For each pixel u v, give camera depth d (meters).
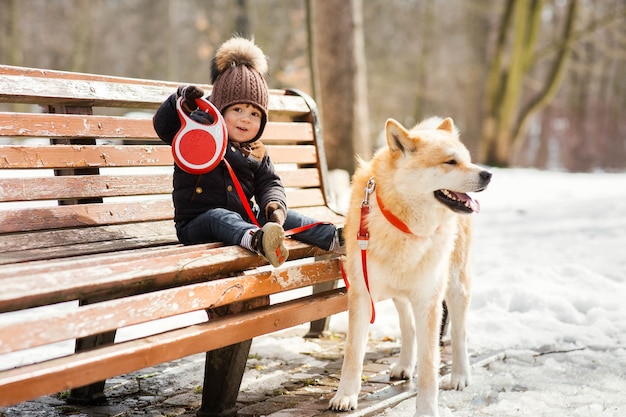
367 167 3.52
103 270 2.33
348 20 11.64
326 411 3.02
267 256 2.87
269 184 3.59
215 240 3.18
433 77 35.09
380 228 3.14
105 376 2.20
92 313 2.22
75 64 25.31
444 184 3.06
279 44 28.73
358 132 11.84
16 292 2.04
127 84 3.64
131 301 2.34
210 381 2.86
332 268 3.44
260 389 3.39
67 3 30.30
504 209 11.48
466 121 35.84
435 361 3.11
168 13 31.88
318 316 3.30
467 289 3.65
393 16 33.25
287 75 26.20
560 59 24.75
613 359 3.94
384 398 3.24
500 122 24.66
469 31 33.06
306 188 4.68
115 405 3.14
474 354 4.05
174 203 3.38
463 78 34.72
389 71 32.38
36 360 3.64
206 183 3.33
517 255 7.16
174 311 2.49
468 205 3.11
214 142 3.16
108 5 32.69
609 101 40.47
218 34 29.91
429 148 3.13
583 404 3.19
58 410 3.05
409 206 3.11
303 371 3.72
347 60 11.67
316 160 4.70
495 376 3.66
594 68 32.50
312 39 9.41
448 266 3.33
